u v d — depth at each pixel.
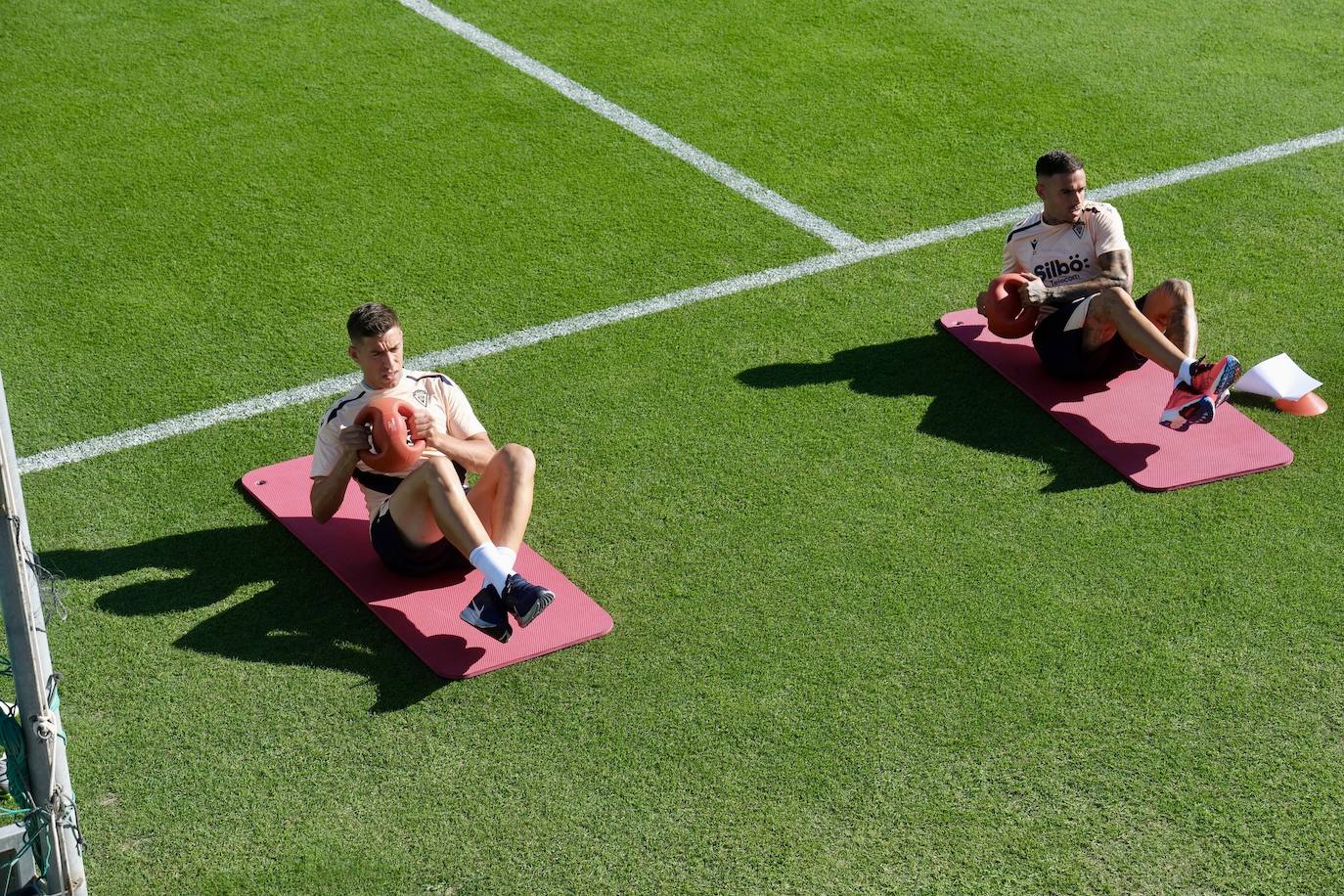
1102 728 4.32
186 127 8.27
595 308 6.66
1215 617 4.79
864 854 3.89
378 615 4.70
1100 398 5.95
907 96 8.85
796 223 7.45
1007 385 6.08
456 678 4.46
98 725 4.27
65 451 5.57
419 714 4.34
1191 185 7.88
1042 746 4.25
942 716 4.36
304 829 3.95
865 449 5.66
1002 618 4.77
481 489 4.70
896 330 6.52
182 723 4.29
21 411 5.81
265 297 6.69
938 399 5.99
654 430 5.77
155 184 7.67
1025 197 7.75
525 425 5.79
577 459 5.58
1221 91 9.01
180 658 4.54
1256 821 4.01
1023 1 10.28
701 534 5.17
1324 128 8.58
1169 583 4.94
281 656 4.55
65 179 7.69
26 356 6.18
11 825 3.50
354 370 6.18
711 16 9.95
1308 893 3.79
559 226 7.36
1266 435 5.72
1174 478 5.44
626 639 4.67
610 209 7.54
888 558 5.06
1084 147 8.28
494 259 7.05
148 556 5.00
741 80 9.03
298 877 3.80
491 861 3.87
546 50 9.40
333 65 9.11
